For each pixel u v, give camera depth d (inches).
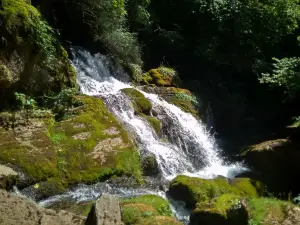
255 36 541.3
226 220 222.7
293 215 211.2
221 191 270.1
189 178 270.8
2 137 247.3
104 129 291.6
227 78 571.8
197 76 561.0
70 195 239.5
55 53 322.3
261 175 355.9
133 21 517.7
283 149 367.6
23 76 291.1
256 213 216.5
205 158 385.7
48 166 243.6
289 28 552.1
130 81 450.6
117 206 178.7
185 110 425.1
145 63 530.6
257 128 521.3
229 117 512.4
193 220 233.1
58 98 304.8
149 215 200.4
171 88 454.3
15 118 265.1
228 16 542.3
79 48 429.4
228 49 553.9
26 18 284.0
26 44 284.8
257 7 551.5
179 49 563.5
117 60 456.1
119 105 343.6
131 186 265.6
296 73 417.4
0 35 264.5
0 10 268.7
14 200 160.6
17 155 239.0
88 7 434.9
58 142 263.9
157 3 598.2
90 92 368.8
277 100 533.6
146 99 374.3
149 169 295.0
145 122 344.8
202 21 557.3
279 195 337.1
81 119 289.1
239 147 436.8
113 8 437.7
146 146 323.6
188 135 389.4
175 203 256.4
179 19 590.9
